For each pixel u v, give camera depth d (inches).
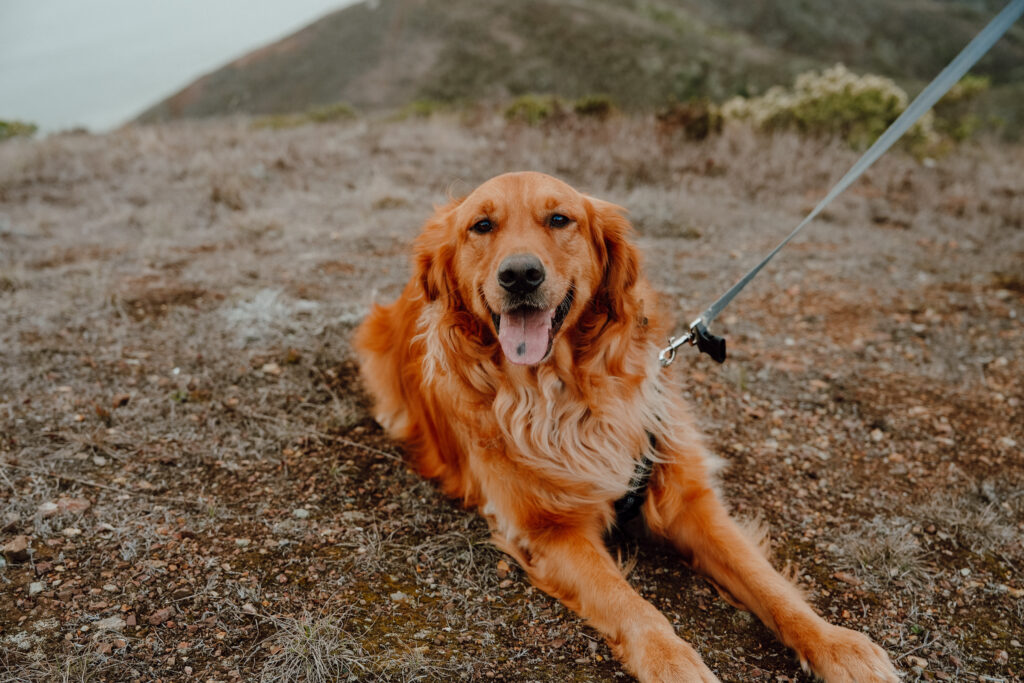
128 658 81.7
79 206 288.0
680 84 1737.2
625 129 380.2
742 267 223.0
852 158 357.4
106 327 167.9
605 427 107.4
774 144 367.9
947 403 149.6
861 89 427.8
